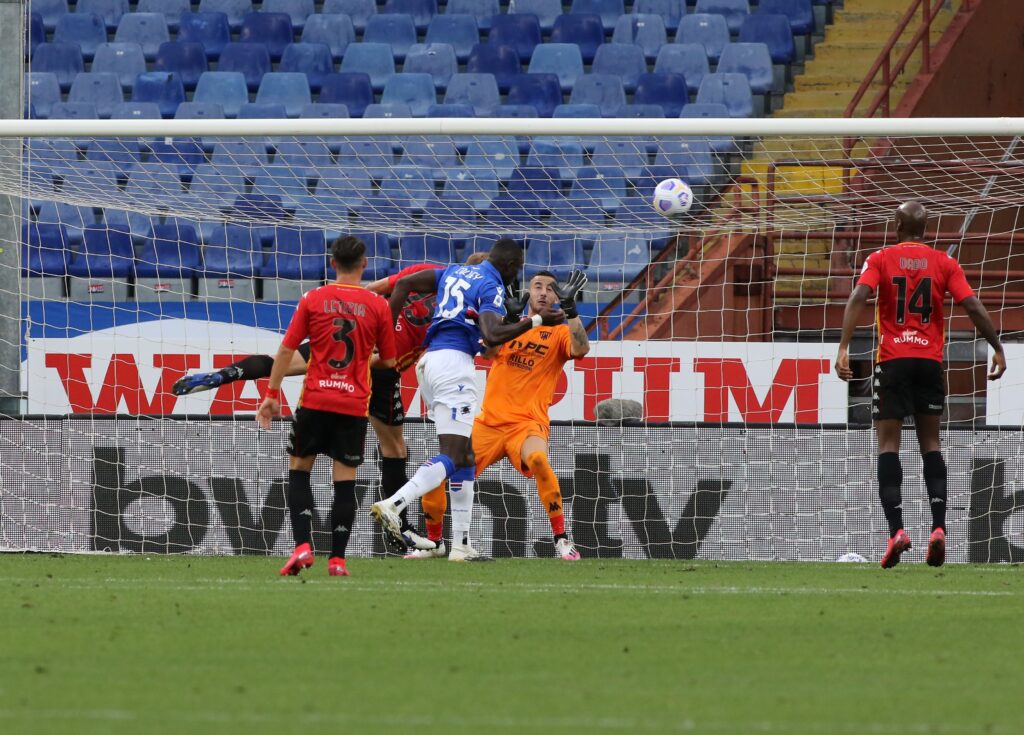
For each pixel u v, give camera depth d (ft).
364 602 72.84
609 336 153.58
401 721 43.16
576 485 115.03
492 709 45.14
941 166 152.87
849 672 52.54
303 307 85.15
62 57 218.59
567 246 171.12
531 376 104.22
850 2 219.41
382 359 87.56
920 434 93.86
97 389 124.16
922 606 72.69
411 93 206.39
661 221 167.43
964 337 156.87
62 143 189.37
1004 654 56.95
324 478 114.93
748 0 227.81
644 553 114.52
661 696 47.55
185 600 73.31
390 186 192.85
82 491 117.50
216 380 103.24
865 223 154.10
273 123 119.24
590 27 219.41
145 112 206.49
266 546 115.65
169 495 116.78
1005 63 198.18
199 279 177.58
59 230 179.22
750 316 156.56
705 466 114.73
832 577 89.86
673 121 118.01
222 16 225.15
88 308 166.81
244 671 51.96
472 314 98.63
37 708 44.73
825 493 114.11
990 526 112.57
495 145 195.21
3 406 119.75
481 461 105.40
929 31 199.00
